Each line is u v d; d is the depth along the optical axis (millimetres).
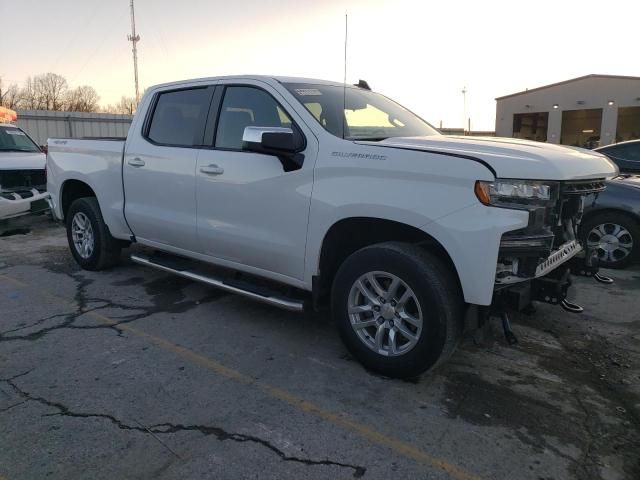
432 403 3270
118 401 3236
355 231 3723
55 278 5820
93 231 5848
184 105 4754
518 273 3145
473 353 3998
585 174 3295
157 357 3859
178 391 3369
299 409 3178
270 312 4801
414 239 3527
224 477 2562
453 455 2760
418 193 3170
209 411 3139
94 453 2727
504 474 2617
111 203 5445
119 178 5289
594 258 3820
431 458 2732
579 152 3627
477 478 2588
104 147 5453
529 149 3293
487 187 2965
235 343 4129
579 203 3873
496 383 3543
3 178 8250
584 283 5867
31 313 4727
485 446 2842
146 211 5020
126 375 3574
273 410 3162
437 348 3211
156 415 3088
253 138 3625
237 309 4859
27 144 9953
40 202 8523
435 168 3123
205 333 4312
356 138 3816
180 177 4578
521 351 4055
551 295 3264
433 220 3105
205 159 4367
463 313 3289
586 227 6504
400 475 2598
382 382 3520
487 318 3326
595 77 37812
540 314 4836
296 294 4207
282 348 4047
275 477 2568
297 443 2838
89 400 3240
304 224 3719
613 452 2811
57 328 4379
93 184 5625
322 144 3650
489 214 2963
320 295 3842
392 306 3408
